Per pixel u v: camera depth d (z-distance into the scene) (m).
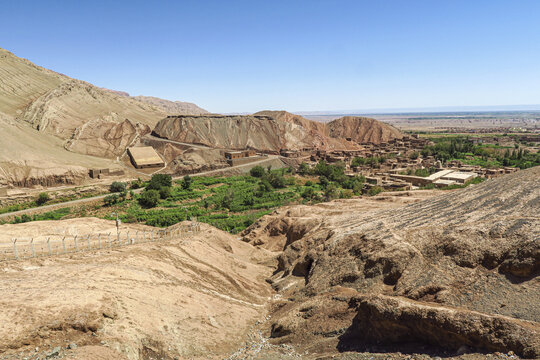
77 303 21.47
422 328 20.58
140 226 57.16
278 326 28.12
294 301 32.56
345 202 65.06
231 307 31.23
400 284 26.48
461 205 37.00
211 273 36.69
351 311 26.39
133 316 22.78
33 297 21.16
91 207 88.00
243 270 43.16
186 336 24.06
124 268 29.14
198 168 131.00
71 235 43.72
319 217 55.34
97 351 18.56
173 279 31.36
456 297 23.05
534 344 16.94
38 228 44.00
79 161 118.50
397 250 29.27
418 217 37.19
